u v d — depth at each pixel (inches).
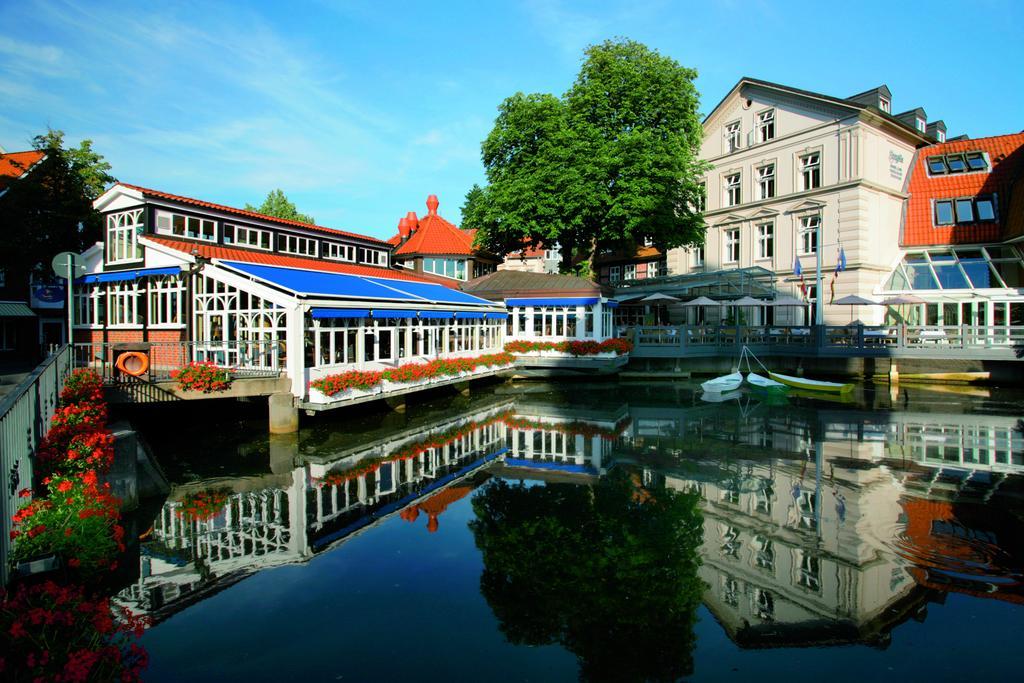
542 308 1085.1
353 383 623.8
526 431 633.6
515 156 1245.1
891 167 1259.2
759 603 257.4
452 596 266.2
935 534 335.0
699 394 915.4
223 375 531.2
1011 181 1213.7
